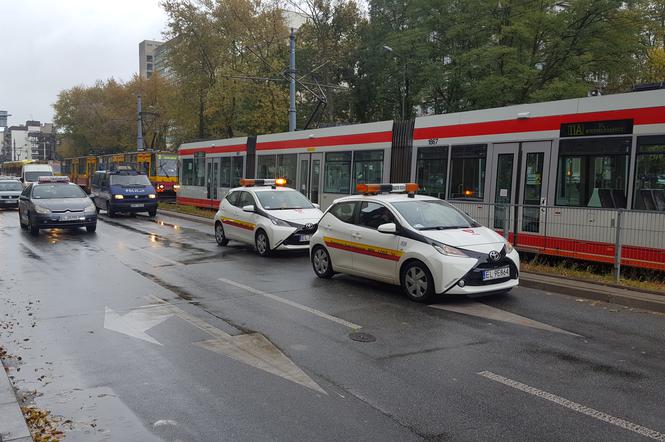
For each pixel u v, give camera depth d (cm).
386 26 3997
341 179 1747
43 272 1094
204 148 2673
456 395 489
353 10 3953
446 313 772
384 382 520
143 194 2458
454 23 3206
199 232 1841
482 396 486
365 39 4078
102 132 6034
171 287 951
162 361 578
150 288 942
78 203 1773
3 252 1367
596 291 852
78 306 813
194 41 3891
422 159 1430
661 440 406
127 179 2512
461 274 788
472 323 721
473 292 793
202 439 409
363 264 932
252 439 409
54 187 1855
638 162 986
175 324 717
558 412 454
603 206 1030
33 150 15725
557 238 1054
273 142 2105
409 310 788
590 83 2873
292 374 541
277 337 661
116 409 461
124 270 1119
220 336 665
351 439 408
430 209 916
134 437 412
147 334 673
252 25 3778
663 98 960
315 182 1864
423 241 830
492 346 626
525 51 2819
